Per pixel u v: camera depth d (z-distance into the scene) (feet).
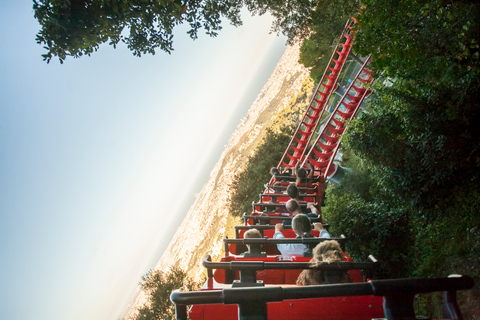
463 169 21.75
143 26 29.91
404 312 7.36
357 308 12.66
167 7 29.19
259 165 80.28
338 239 17.24
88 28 27.68
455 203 22.62
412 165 23.80
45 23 26.55
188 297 8.48
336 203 30.50
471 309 18.56
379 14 17.31
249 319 7.85
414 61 18.56
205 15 34.40
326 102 65.62
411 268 26.25
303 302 12.79
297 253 17.62
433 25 16.76
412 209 26.03
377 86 27.68
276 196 33.81
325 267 12.94
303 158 57.57
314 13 41.01
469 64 17.87
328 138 53.47
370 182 37.83
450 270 22.02
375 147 25.75
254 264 12.99
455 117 20.39
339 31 58.39
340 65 69.62
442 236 23.81
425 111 21.98
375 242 27.43
